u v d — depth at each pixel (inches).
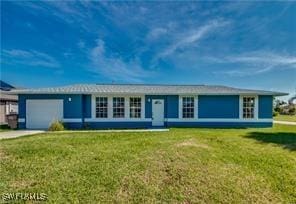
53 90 758.5
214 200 228.8
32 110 745.6
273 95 800.3
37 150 330.6
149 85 943.7
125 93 767.1
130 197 223.0
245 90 824.3
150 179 252.4
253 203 231.6
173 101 799.7
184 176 261.1
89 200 215.0
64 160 293.1
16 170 262.2
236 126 796.0
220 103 802.2
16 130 694.5
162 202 219.5
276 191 255.6
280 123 964.0
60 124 696.4
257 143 429.1
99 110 774.5
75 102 757.9
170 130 652.1
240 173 282.8
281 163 320.5
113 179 248.4
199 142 398.0
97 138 438.0
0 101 936.3
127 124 781.9
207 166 290.2
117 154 316.8
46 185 234.5
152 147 354.3
